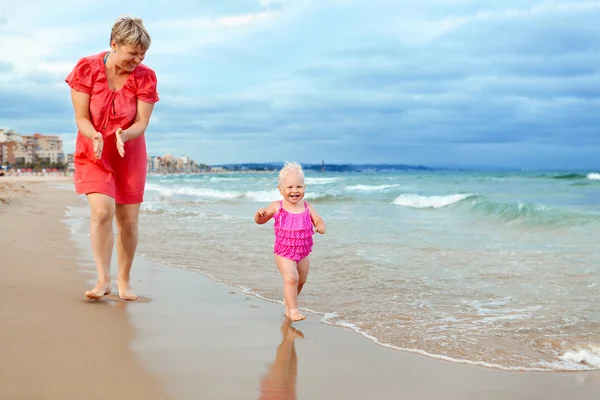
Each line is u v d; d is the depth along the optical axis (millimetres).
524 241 8281
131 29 3787
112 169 4098
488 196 20219
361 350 3223
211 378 2637
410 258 6648
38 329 3264
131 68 3943
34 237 7996
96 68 3922
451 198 17406
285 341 3352
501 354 3205
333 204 17844
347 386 2629
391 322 3867
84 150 3977
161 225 10836
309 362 2969
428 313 4133
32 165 168750
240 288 4988
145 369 2691
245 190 30438
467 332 3637
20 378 2475
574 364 3059
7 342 2982
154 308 4062
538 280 5395
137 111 4066
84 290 4488
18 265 5449
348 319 3947
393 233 9242
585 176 45094
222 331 3506
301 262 4172
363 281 5324
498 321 3912
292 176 4078
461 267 6082
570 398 2568
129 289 4387
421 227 10234
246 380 2641
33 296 4117
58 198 21875
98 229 4070
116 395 2342
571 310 4238
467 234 9172
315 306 4336
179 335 3344
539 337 3533
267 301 4492
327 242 8031
